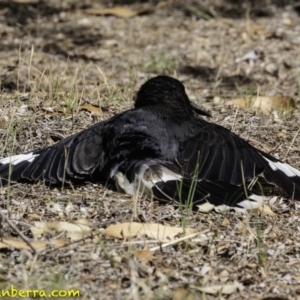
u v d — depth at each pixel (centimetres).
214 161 1012
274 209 1025
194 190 972
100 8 2120
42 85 1480
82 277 834
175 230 923
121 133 1029
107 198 1007
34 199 1007
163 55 1784
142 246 899
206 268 869
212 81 1703
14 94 1378
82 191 1029
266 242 936
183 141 1024
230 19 2056
